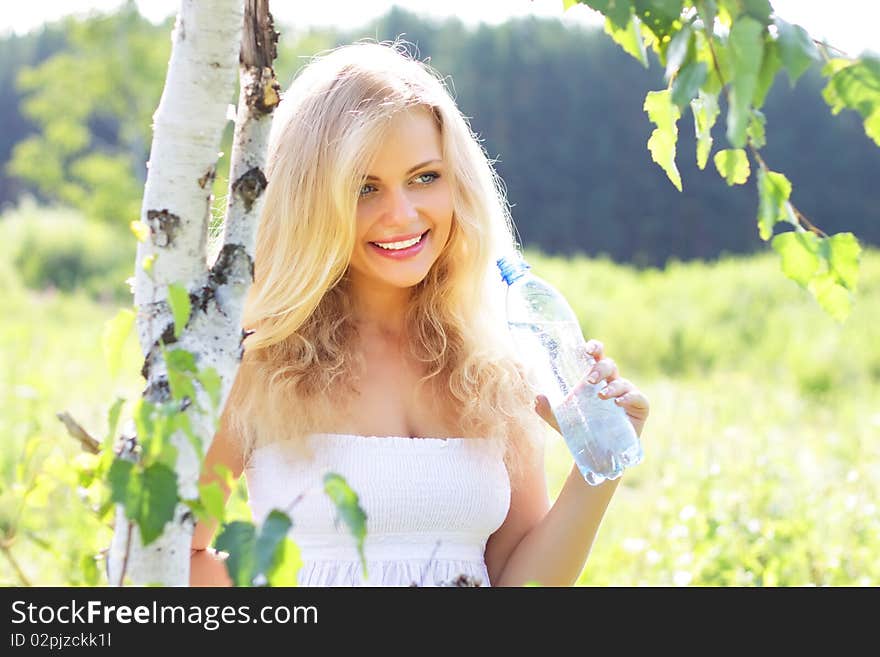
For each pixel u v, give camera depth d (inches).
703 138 51.4
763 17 46.2
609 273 725.3
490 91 1251.8
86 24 908.0
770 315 535.5
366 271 78.7
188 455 51.0
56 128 945.5
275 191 78.0
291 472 76.0
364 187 76.5
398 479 75.3
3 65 1456.7
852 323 469.4
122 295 681.6
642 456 74.9
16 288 690.2
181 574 51.9
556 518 77.5
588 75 1244.5
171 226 53.6
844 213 1160.2
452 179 78.5
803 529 143.2
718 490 162.7
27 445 58.9
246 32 55.0
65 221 839.7
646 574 141.6
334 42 989.2
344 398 78.6
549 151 1237.7
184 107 52.9
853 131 1168.2
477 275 82.0
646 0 48.6
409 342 82.1
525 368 83.8
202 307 53.9
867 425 262.7
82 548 121.2
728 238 1179.9
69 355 350.0
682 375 448.8
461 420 79.0
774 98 1167.0
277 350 78.7
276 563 43.1
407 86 77.0
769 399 327.6
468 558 77.4
